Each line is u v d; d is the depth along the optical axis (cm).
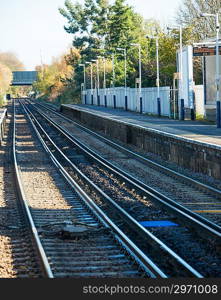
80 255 1419
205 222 1725
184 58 4906
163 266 1346
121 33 10662
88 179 2614
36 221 1808
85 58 11825
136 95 6988
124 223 1803
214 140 2834
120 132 4662
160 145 3459
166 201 2098
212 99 4653
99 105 9519
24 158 3647
